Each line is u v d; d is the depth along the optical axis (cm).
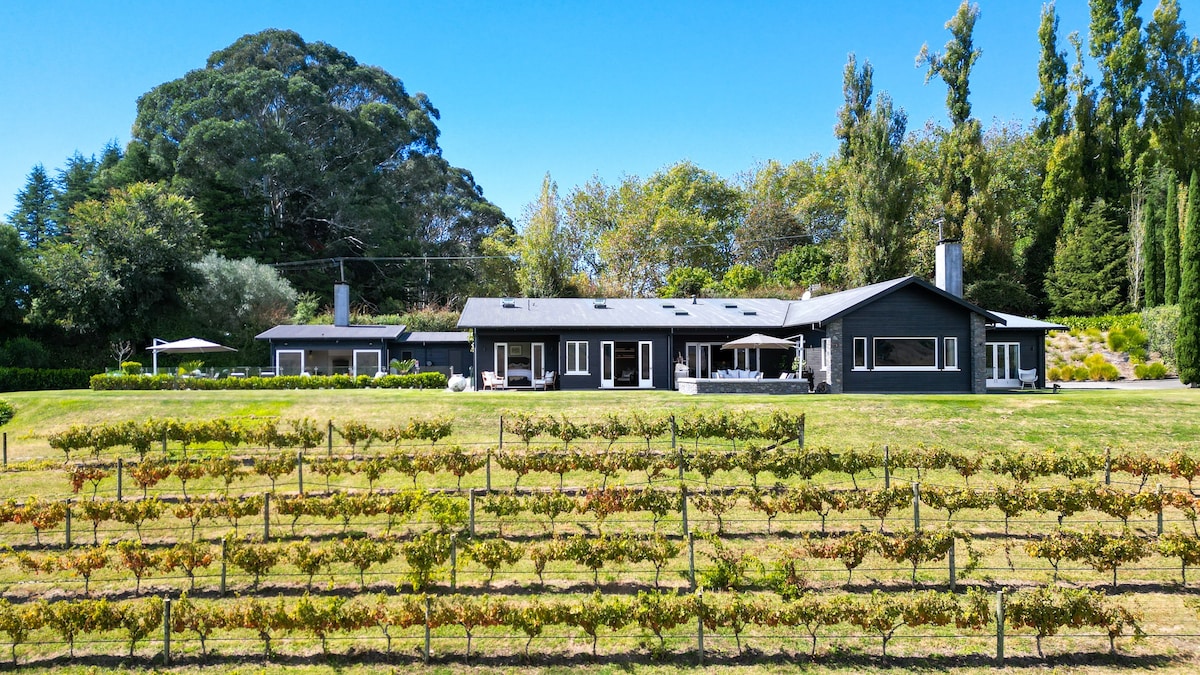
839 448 1606
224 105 5344
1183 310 2558
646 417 1662
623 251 5722
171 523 1207
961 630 878
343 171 5919
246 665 803
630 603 823
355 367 3578
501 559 957
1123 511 1111
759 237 5938
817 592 963
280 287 4666
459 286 6019
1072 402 1947
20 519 1095
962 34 4534
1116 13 4731
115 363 3741
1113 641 816
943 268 2961
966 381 2620
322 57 6681
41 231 5356
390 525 1139
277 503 1133
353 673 782
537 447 1592
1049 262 4719
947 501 1143
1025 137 5347
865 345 2598
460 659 813
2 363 3319
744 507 1272
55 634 875
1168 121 4581
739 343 2677
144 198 3956
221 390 2508
